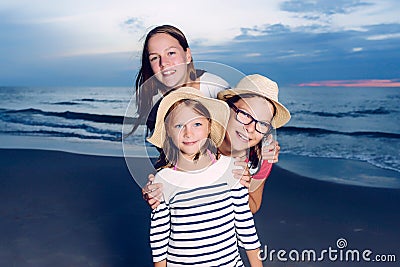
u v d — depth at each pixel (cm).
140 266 359
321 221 446
